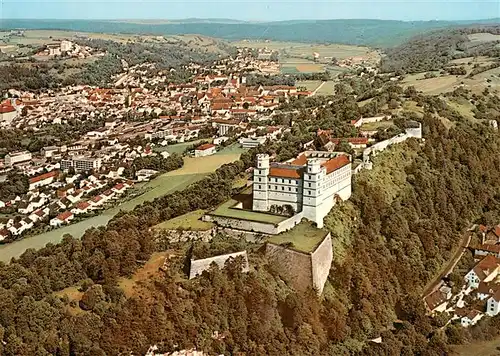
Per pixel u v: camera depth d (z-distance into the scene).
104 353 170.25
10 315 171.62
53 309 177.25
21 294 183.62
